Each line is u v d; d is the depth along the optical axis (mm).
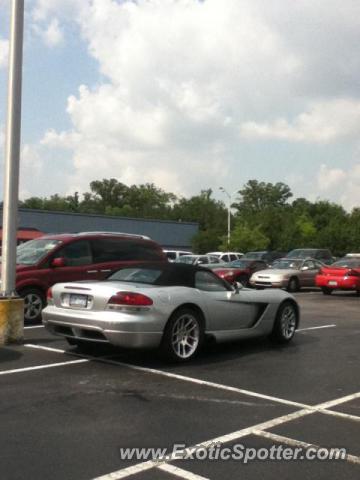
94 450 4504
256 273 23031
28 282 10984
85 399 5926
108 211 123438
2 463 4230
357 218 55312
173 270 8180
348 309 15539
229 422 5258
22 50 9734
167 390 6348
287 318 9664
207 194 116125
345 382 6895
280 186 125312
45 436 4801
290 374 7273
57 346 8820
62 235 12281
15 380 6684
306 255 29031
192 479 4004
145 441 4723
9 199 9430
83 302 7625
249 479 4020
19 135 9656
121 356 8141
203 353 8609
